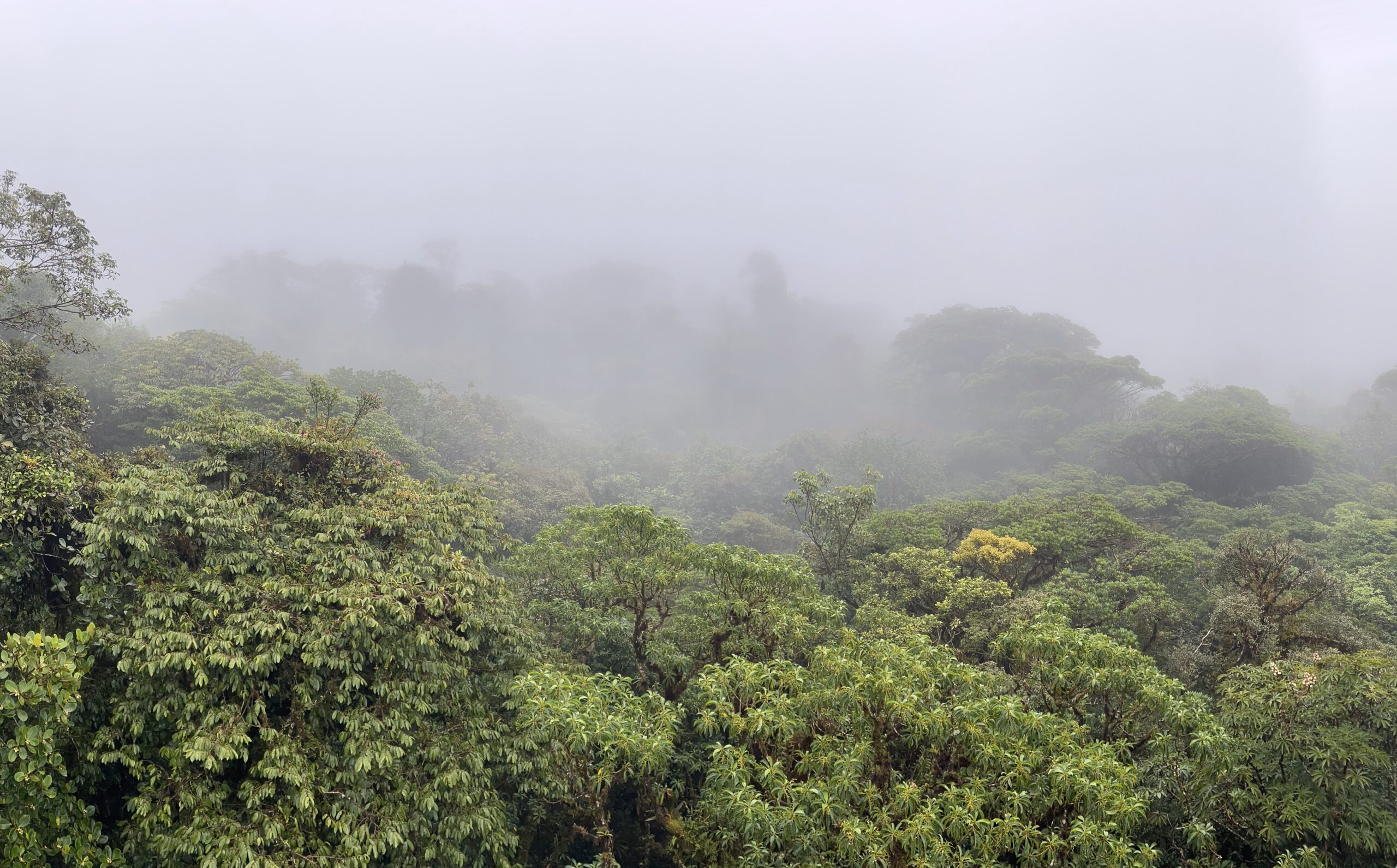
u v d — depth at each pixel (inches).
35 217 836.0
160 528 521.3
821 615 771.4
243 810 475.8
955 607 992.2
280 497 655.8
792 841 456.4
